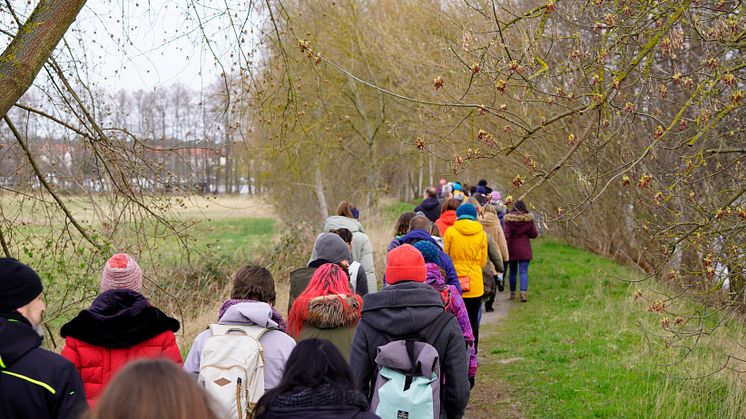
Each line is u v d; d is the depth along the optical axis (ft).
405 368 13.58
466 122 45.65
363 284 22.75
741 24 19.49
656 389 23.20
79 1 18.34
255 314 13.62
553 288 47.93
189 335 34.94
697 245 19.65
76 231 26.66
